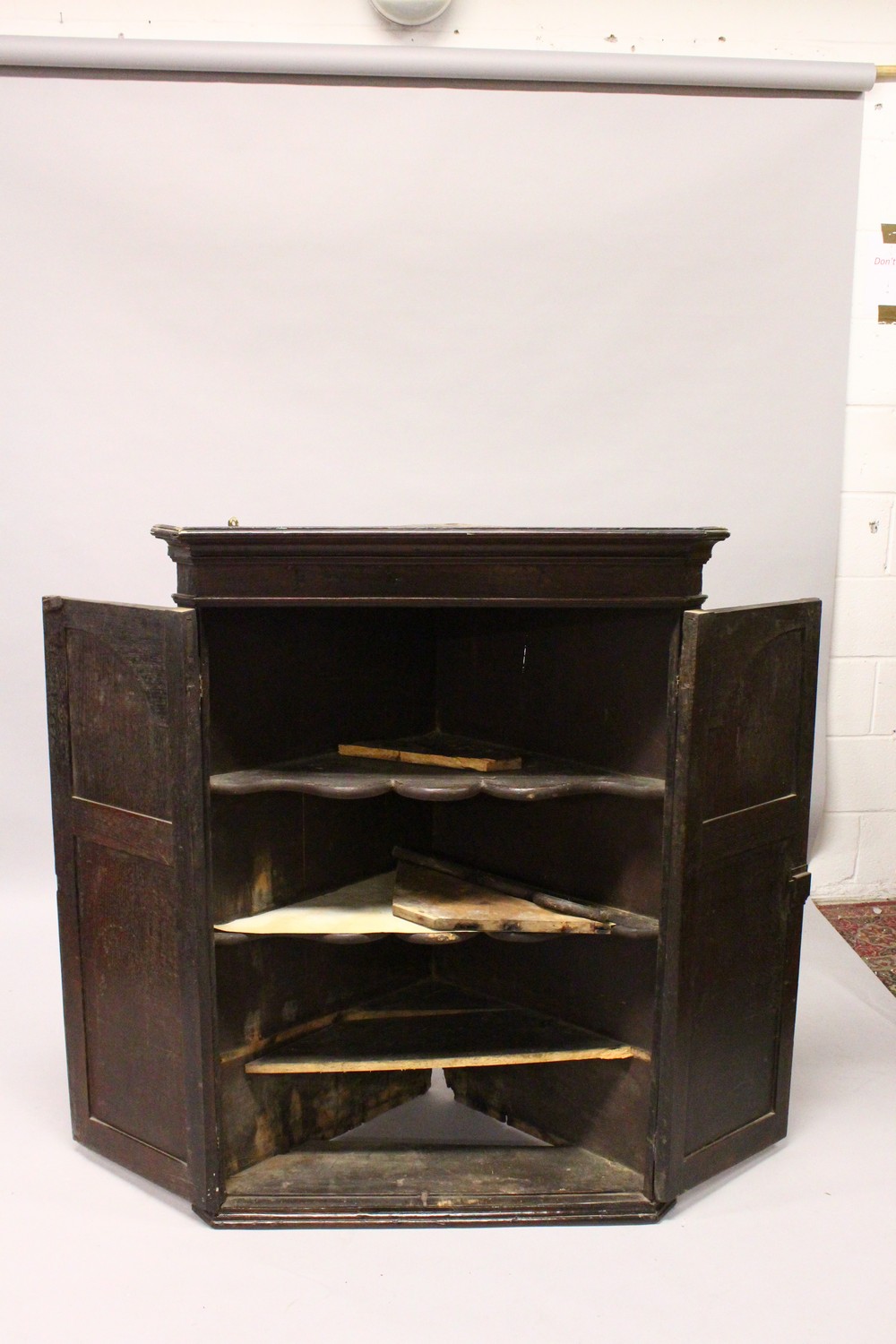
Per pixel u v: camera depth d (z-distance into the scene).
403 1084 2.03
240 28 2.63
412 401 2.76
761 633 1.63
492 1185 1.70
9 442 2.68
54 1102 2.00
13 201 2.58
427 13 2.60
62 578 2.76
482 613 1.89
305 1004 1.84
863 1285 1.53
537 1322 1.45
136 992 1.68
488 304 2.72
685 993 1.60
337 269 2.68
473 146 2.64
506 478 2.81
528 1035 1.81
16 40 2.50
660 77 2.62
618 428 2.80
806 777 1.78
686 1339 1.42
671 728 1.54
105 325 2.65
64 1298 1.49
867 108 2.75
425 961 2.12
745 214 2.71
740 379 2.79
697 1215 1.68
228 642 1.62
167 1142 1.69
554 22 2.68
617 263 2.72
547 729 1.81
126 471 2.72
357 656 1.86
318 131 2.61
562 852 1.82
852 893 3.10
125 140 2.58
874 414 2.89
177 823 1.56
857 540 2.95
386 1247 1.60
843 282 2.76
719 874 1.64
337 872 1.89
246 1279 1.53
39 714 2.80
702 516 2.86
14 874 2.87
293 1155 1.79
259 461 2.76
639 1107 1.72
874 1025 2.33
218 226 2.64
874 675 3.02
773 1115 1.84
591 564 1.51
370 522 2.81
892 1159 1.84
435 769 1.71
